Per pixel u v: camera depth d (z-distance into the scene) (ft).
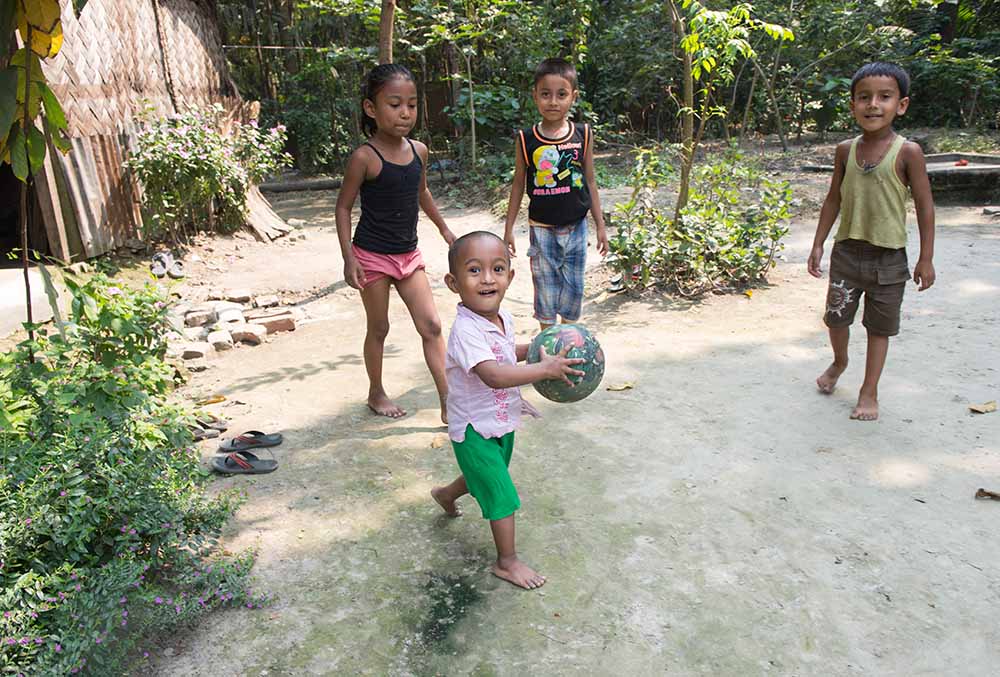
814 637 8.55
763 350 17.61
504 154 46.03
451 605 9.28
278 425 14.60
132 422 10.39
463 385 9.75
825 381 15.01
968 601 9.03
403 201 13.78
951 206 34.40
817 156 45.65
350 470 12.69
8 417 9.86
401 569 10.01
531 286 24.85
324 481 12.34
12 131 11.68
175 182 28.55
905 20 55.36
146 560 9.07
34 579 7.61
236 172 31.91
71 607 7.53
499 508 9.52
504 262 9.46
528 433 13.83
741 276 23.00
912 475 11.84
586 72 54.34
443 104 58.59
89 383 11.03
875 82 12.73
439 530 10.91
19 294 20.54
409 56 51.78
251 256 30.50
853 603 9.07
